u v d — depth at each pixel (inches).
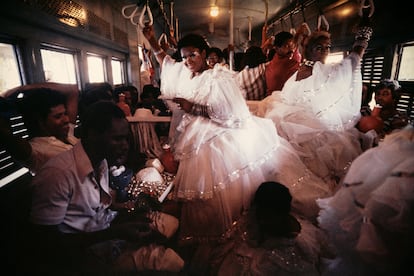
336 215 45.2
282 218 52.2
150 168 79.4
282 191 52.7
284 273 48.5
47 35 99.6
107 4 172.4
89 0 140.6
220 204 63.6
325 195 60.4
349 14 155.2
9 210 47.5
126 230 51.7
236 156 64.9
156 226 59.6
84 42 137.3
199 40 69.9
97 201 50.3
